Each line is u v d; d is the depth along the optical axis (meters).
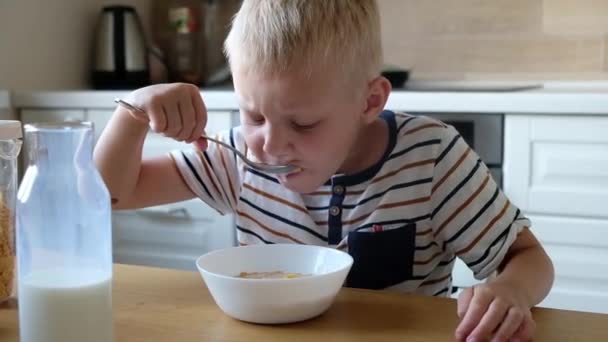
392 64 2.69
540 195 1.96
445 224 1.08
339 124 0.97
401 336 0.74
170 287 0.90
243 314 0.77
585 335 0.76
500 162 1.98
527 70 2.56
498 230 1.04
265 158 0.97
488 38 2.59
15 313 0.83
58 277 0.66
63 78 2.50
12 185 0.88
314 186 1.00
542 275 0.94
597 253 1.94
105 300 0.66
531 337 0.75
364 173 1.08
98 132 2.22
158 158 1.18
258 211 1.13
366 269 1.08
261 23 0.94
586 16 2.48
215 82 2.72
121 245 2.31
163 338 0.73
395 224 1.08
